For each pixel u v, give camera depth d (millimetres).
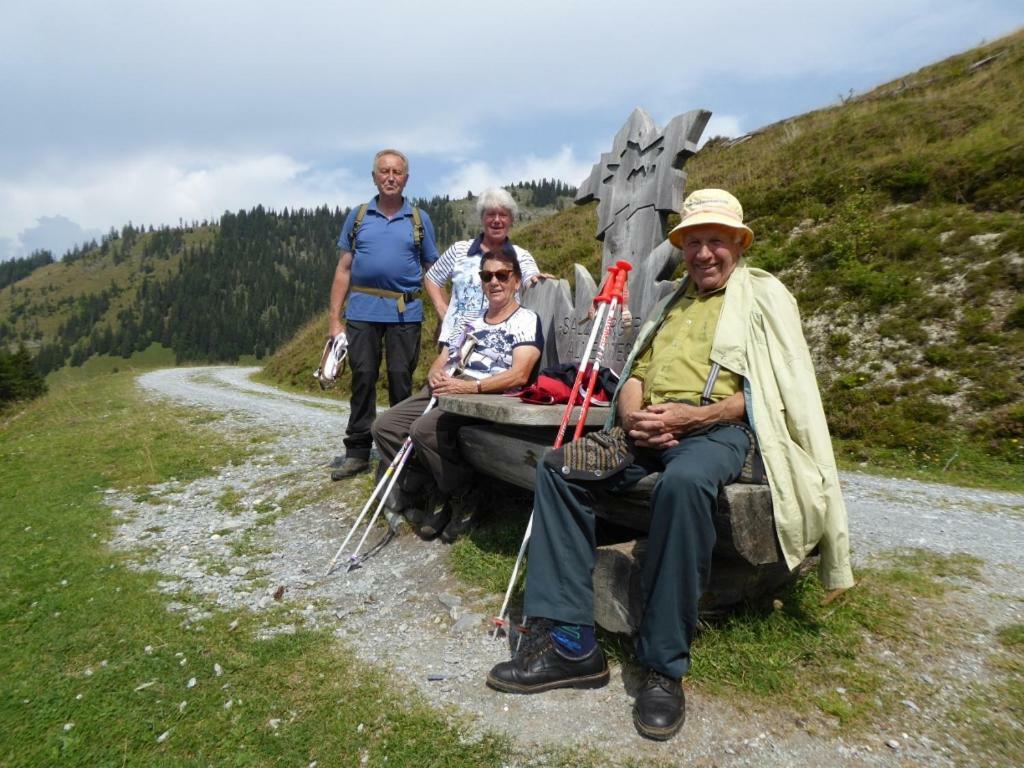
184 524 5066
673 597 2283
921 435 7473
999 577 3348
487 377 3969
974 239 9469
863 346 8953
